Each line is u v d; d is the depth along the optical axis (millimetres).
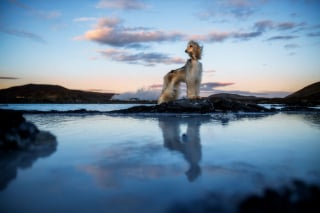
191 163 4246
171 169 3900
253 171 3686
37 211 2543
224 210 2508
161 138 7078
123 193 2953
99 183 3309
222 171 3730
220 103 19109
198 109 17656
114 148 5695
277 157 4605
